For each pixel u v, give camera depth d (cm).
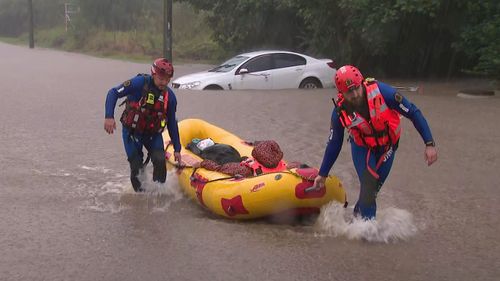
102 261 512
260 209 600
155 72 668
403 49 2134
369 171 563
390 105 545
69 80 2123
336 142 562
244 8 2570
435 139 1060
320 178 577
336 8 2094
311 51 2402
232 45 2827
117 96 672
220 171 666
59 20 6981
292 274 489
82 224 608
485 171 846
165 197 711
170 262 512
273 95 1656
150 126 686
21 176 795
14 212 642
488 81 2019
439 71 2206
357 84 528
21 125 1178
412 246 555
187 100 1535
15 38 6931
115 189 742
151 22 4925
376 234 569
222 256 527
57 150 959
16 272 486
